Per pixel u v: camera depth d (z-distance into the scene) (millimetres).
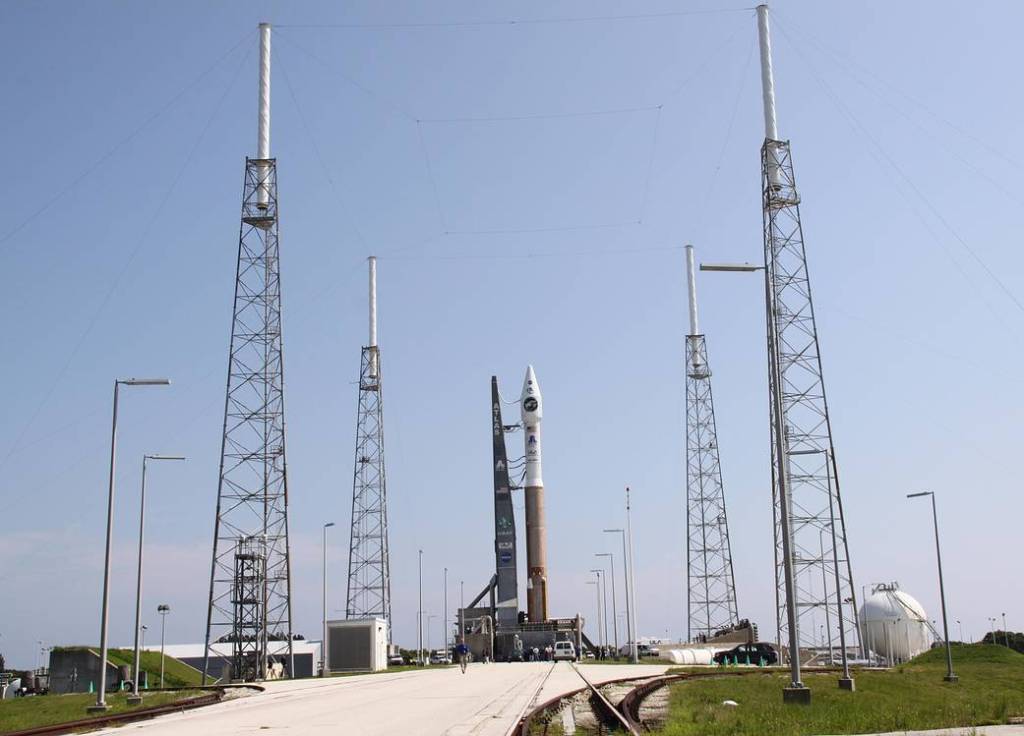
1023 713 40219
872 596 119812
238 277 95500
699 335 131000
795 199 87812
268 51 99312
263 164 96938
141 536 66750
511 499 144500
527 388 146875
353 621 106062
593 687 54750
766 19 91688
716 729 33625
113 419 56781
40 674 121188
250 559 93312
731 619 124188
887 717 37500
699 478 127562
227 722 38812
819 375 84688
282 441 94062
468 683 66562
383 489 124688
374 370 126750
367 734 32375
